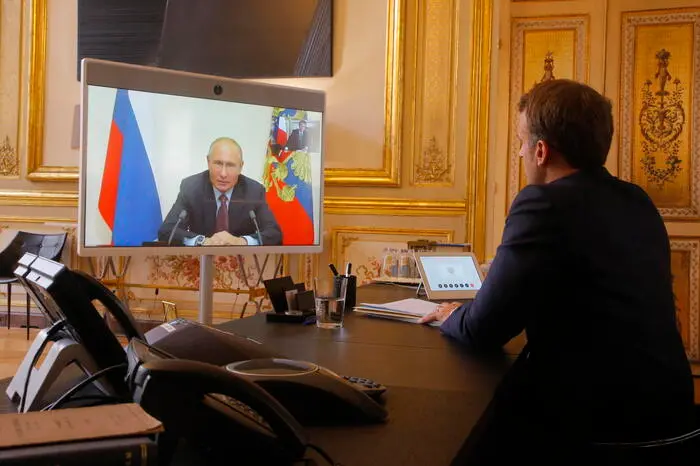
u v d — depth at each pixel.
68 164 5.27
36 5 5.27
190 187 3.26
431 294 2.24
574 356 1.38
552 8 5.38
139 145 3.11
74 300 1.03
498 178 5.43
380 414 0.95
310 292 1.97
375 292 2.64
